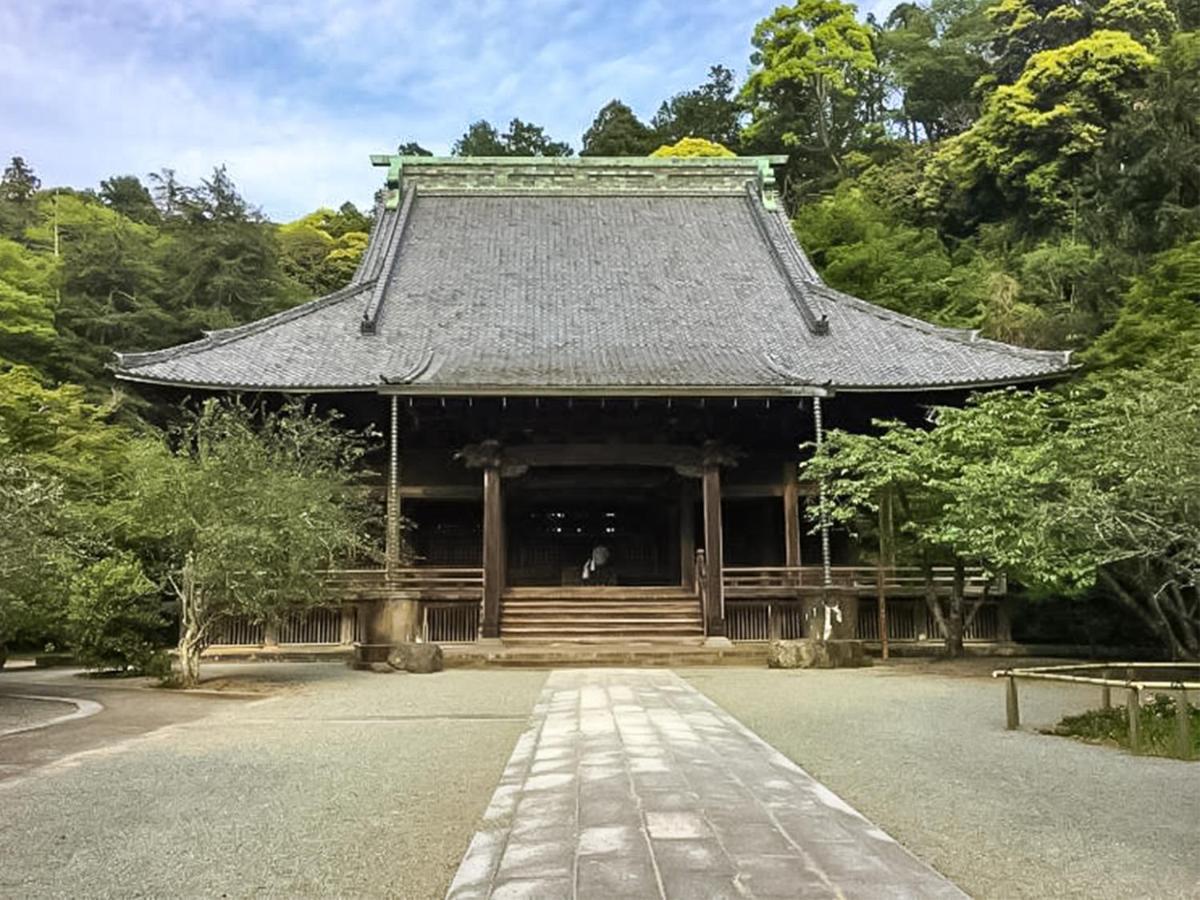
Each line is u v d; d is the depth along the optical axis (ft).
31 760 26.89
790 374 74.43
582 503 99.25
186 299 133.90
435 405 75.92
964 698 40.91
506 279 98.94
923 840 16.90
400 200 113.50
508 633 69.26
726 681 48.91
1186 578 49.24
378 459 81.41
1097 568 50.67
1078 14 160.56
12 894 14.15
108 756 26.58
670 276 100.48
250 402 75.61
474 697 42.24
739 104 204.54
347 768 24.41
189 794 21.35
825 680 49.39
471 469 81.00
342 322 88.53
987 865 15.37
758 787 19.70
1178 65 126.11
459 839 16.90
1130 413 44.80
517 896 12.55
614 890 12.67
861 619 72.18
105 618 53.31
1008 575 61.16
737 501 89.97
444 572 72.02
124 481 63.82
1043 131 142.31
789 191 187.01
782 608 71.82
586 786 19.89
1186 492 33.78
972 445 55.72
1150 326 80.48
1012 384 74.49
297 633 71.77
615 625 70.13
